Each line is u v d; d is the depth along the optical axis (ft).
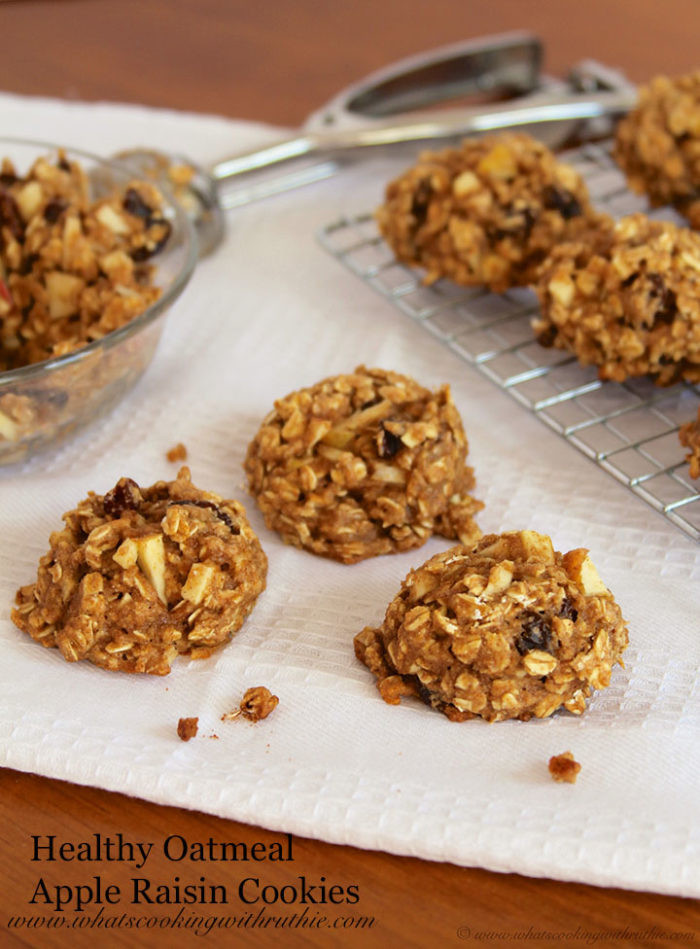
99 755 1.23
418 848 1.18
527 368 1.59
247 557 1.33
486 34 2.23
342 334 1.68
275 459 1.42
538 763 1.24
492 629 1.24
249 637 1.34
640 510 1.45
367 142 1.86
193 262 1.52
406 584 1.30
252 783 1.21
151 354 1.53
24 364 1.57
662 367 1.52
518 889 1.18
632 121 1.76
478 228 1.61
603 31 2.23
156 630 1.30
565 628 1.24
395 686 1.28
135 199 1.59
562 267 1.52
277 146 1.85
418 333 1.68
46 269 1.54
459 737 1.25
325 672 1.30
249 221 1.87
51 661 1.32
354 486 1.40
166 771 1.22
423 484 1.40
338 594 1.38
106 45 2.21
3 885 1.18
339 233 1.82
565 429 1.47
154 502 1.38
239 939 1.15
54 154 1.66
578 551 1.30
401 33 2.24
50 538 1.34
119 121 2.00
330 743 1.25
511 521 1.45
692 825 1.18
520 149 1.63
